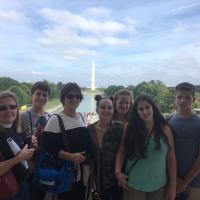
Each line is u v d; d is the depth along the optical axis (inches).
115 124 76.9
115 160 74.1
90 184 75.5
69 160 70.7
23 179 64.5
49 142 71.1
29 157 63.3
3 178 60.2
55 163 71.4
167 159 71.8
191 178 71.8
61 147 71.2
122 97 87.2
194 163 71.7
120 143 73.8
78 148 72.4
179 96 73.4
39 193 73.1
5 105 63.7
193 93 73.4
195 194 74.2
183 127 72.9
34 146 70.3
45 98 85.9
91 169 75.7
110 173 75.0
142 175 69.7
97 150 75.1
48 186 70.1
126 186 71.4
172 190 70.2
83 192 74.9
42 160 71.9
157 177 69.6
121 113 87.8
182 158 73.0
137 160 70.0
